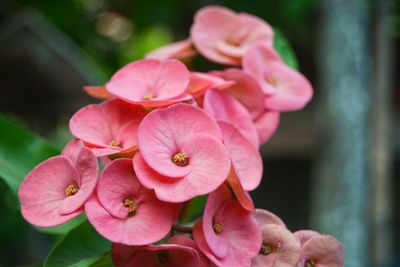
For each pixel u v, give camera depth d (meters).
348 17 0.62
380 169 0.63
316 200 0.64
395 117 1.09
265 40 0.50
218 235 0.41
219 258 0.41
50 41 0.75
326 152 0.62
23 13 0.80
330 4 0.63
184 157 0.40
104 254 0.42
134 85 0.44
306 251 0.42
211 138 0.40
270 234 0.42
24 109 0.77
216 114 0.45
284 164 1.18
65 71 0.76
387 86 0.64
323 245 0.42
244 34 0.50
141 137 0.40
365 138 0.61
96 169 0.40
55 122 0.80
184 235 0.42
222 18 0.50
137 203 0.40
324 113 0.63
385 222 0.63
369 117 0.62
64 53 0.76
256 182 0.43
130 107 0.43
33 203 0.41
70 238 0.44
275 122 0.47
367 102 0.62
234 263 0.41
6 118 0.48
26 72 0.74
